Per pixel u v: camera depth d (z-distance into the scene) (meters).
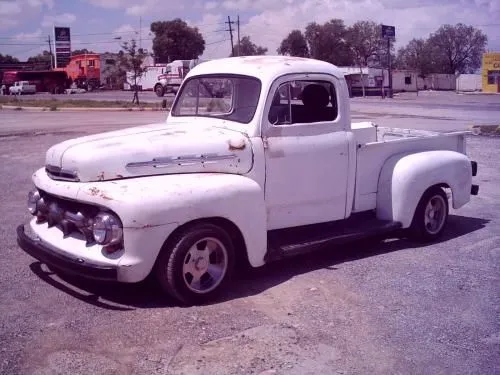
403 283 5.34
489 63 65.69
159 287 5.04
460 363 3.92
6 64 87.19
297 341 4.13
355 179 6.04
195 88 5.83
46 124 19.73
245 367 3.75
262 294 4.99
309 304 4.80
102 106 30.94
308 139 5.50
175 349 3.96
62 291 4.95
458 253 6.30
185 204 4.46
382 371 3.79
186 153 4.86
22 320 4.37
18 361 3.77
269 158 5.23
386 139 7.75
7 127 18.44
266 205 5.29
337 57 78.25
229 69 5.53
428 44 92.12
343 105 5.81
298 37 79.19
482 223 7.66
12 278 5.23
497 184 10.21
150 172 4.71
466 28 91.06
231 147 5.03
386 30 56.50
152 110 28.97
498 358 4.00
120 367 3.72
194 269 4.65
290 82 5.38
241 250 5.04
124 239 4.31
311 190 5.58
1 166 11.15
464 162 6.94
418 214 6.51
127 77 37.81
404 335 4.30
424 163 6.42
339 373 3.74
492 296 5.07
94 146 4.71
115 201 4.29
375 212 6.41
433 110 30.58
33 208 5.21
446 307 4.82
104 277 4.29
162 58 88.25
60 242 4.74
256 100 5.22
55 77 61.81
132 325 4.31
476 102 41.84
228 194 4.71
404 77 69.62
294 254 5.32
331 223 6.14
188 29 89.88
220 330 4.26
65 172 4.72
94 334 4.16
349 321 4.50
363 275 5.54
